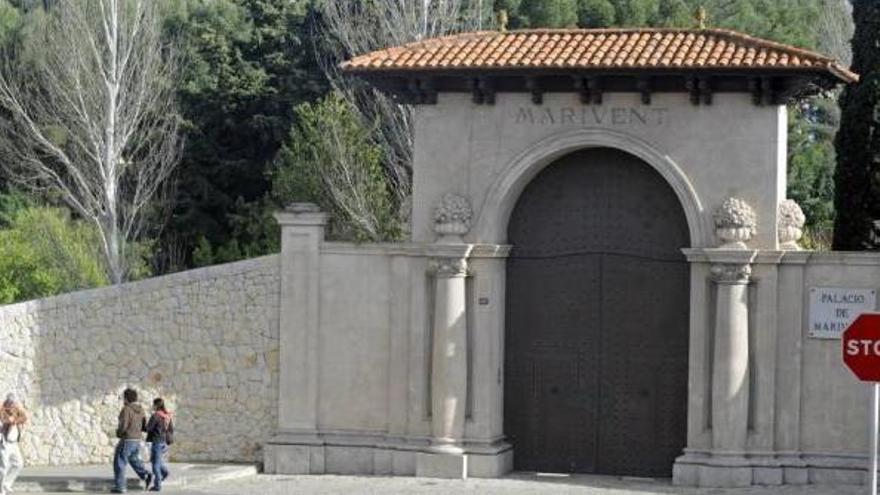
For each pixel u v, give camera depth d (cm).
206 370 3538
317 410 3466
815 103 6256
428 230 3403
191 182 6291
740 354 3222
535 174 3422
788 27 6397
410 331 3412
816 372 3234
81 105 5666
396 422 3425
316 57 6084
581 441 3409
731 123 3256
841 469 3209
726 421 3225
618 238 3394
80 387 3581
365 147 5122
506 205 3397
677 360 3359
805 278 3238
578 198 3419
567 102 3334
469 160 3384
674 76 3241
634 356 3384
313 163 5056
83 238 5744
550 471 3425
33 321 3572
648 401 3378
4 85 5866
